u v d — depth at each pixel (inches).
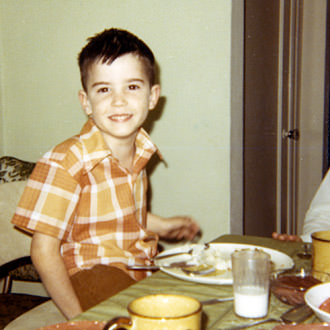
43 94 89.3
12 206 51.6
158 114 82.2
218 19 77.3
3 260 49.0
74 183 44.5
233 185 80.3
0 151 92.4
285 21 123.3
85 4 84.3
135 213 50.6
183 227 53.4
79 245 46.3
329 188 58.3
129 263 46.6
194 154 81.2
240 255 27.8
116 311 27.3
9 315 57.9
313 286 28.6
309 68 139.3
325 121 138.6
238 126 80.2
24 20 88.5
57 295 40.4
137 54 46.8
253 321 26.3
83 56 47.8
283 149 126.6
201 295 30.4
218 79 78.4
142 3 80.7
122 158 50.5
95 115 47.4
